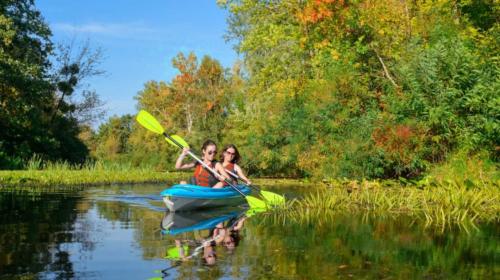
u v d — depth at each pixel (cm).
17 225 559
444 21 1373
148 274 342
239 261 383
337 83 1445
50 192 1042
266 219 649
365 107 1444
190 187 764
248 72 2973
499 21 1406
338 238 490
